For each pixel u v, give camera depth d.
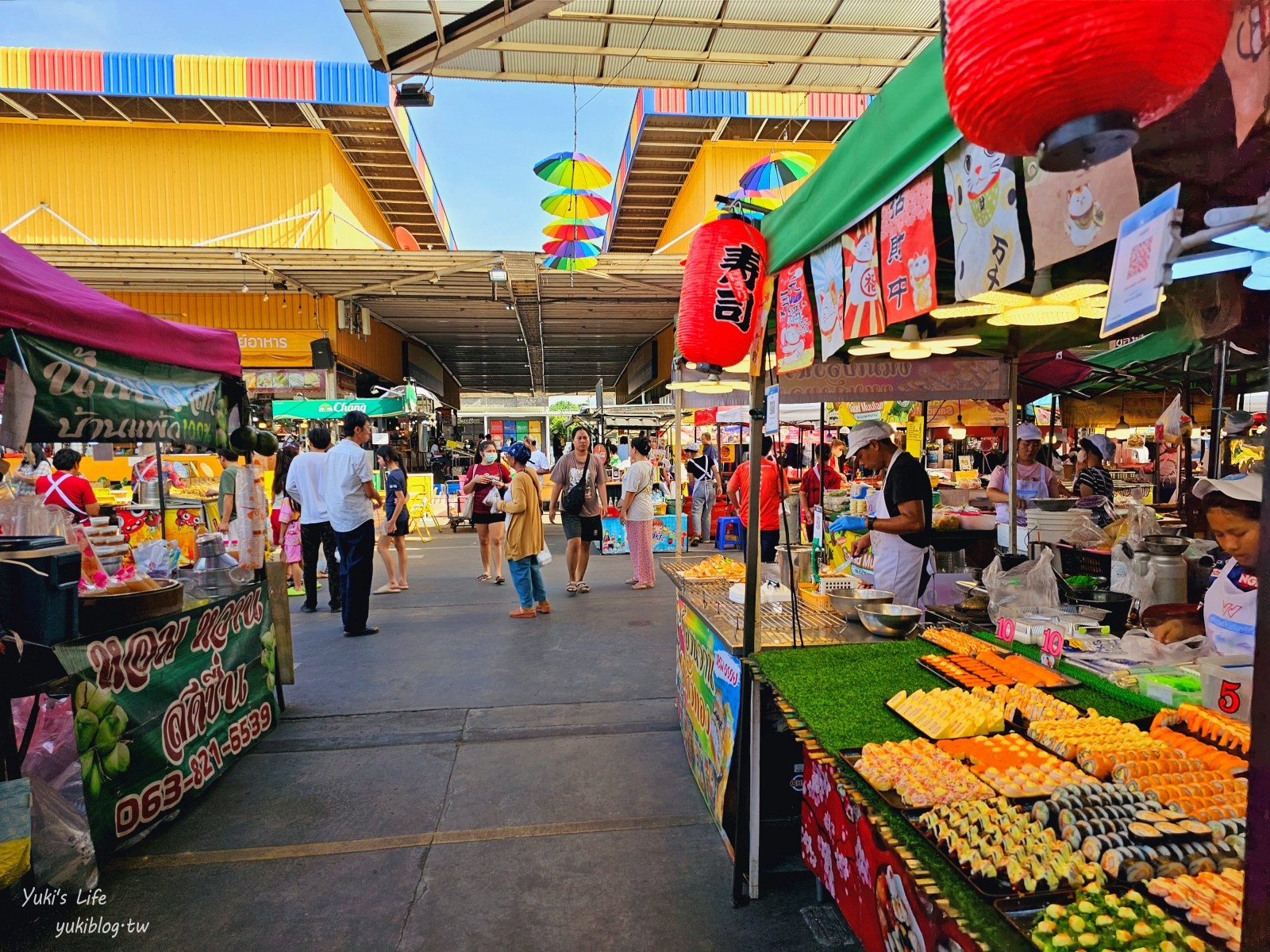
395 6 3.38
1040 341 4.02
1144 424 8.80
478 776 3.47
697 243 2.35
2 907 2.39
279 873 2.67
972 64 0.84
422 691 4.70
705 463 12.45
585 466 7.85
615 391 34.44
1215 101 1.11
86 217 12.96
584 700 4.52
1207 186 1.30
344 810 3.15
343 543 6.06
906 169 1.56
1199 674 1.98
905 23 3.90
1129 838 1.27
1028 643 2.60
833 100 11.55
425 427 19.64
